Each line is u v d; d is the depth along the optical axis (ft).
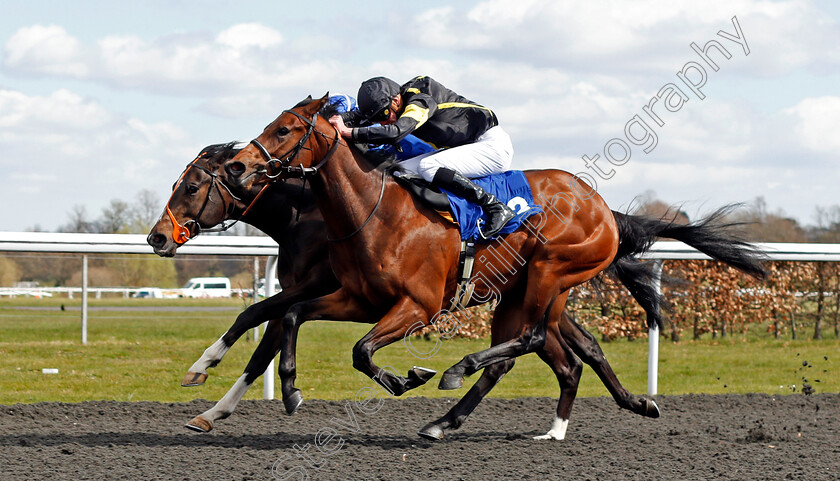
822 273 35.47
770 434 14.94
